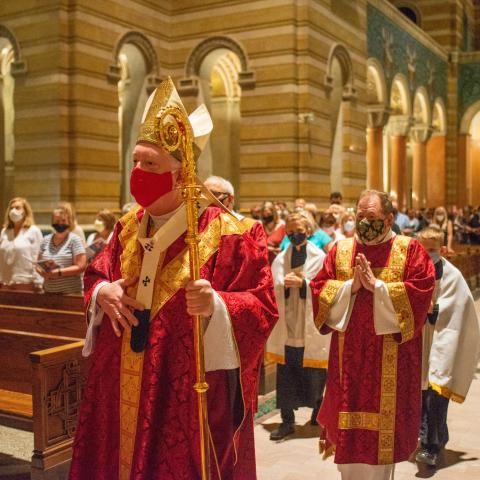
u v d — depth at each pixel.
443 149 29.19
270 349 5.01
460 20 29.97
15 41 13.89
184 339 2.14
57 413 3.87
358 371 3.32
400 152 24.55
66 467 3.92
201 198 2.28
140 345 2.13
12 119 16.97
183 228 2.21
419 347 3.38
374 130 21.92
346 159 17.70
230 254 2.24
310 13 15.35
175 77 16.20
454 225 22.22
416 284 3.26
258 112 15.48
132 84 15.87
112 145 14.21
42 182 13.72
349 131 17.70
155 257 2.18
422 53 25.56
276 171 15.33
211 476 2.12
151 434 2.09
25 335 4.45
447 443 4.87
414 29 23.98
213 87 19.42
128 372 2.16
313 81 15.52
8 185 16.98
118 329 2.15
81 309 5.82
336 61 17.14
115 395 2.19
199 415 2.01
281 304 4.99
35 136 13.76
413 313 3.22
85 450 2.22
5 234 7.11
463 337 4.42
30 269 7.01
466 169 29.55
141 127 2.19
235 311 2.15
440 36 29.42
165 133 2.03
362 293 3.35
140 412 2.11
